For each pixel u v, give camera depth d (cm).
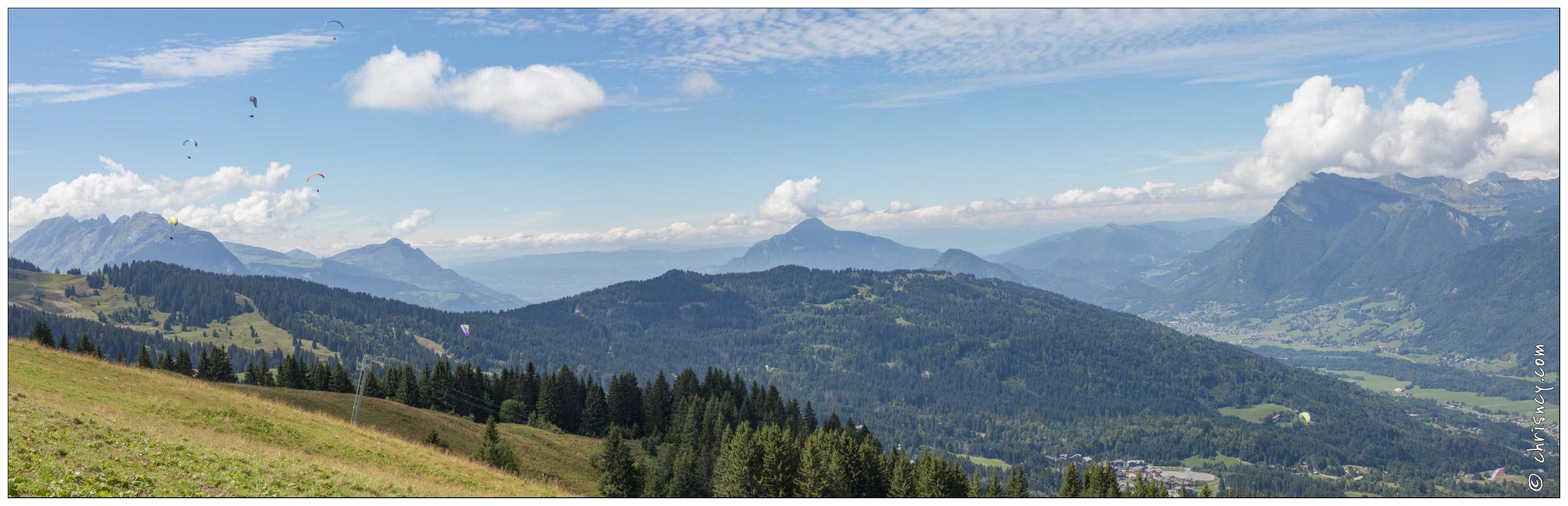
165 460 4469
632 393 15512
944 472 10044
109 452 4297
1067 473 10338
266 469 4897
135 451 4472
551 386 14350
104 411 5219
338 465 5784
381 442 7162
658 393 16475
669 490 9550
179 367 14250
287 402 9631
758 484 9369
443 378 14238
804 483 9550
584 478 9650
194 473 4403
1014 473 10856
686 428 13388
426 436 9731
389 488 5294
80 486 3681
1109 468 10544
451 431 10281
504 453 8562
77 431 4472
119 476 3956
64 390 5569
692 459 11206
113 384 6322
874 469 10425
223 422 6225
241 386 10088
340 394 10900
